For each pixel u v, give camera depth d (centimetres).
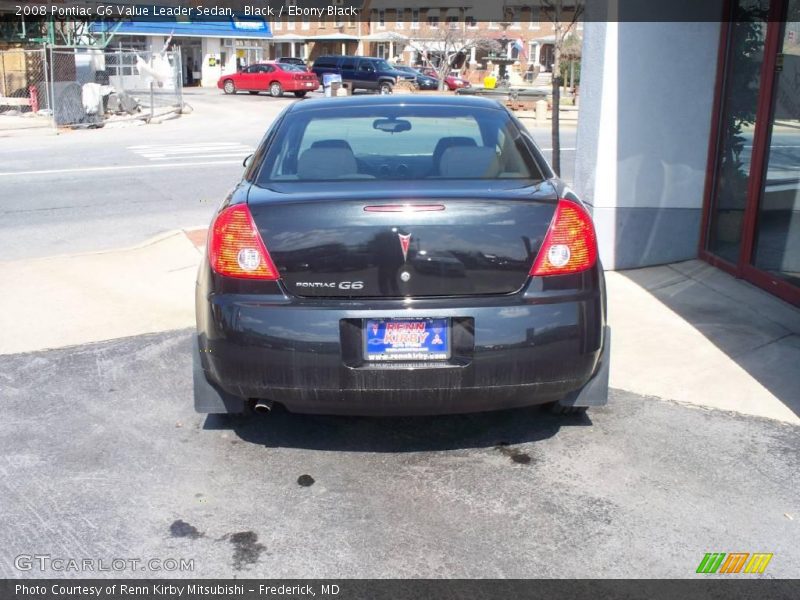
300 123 424
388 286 332
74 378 477
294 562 302
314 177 378
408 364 331
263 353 333
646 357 502
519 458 380
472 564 300
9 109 2659
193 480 362
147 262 752
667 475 362
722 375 473
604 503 340
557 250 336
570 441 396
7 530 322
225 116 2691
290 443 397
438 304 330
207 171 1430
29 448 391
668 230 706
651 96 675
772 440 395
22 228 952
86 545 312
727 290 628
